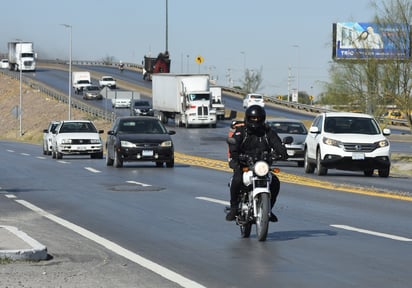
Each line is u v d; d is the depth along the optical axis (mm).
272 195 24109
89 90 195000
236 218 24531
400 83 79438
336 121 53094
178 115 139125
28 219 29469
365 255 21125
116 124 61031
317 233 25453
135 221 28688
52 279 17828
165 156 58438
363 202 35281
